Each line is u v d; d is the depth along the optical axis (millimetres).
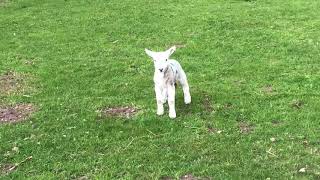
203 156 9375
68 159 9617
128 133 10430
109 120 11070
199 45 16219
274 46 15695
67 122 11086
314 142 9656
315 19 18531
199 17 19500
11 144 10250
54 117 11406
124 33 18094
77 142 10195
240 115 10945
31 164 9508
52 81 13688
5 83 13805
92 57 15695
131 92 12648
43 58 15797
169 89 10820
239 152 9422
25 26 19625
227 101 11664
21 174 9164
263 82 12781
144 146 9906
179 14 20125
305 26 17719
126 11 21047
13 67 15047
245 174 8688
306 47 15438
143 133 10398
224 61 14555
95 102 12117
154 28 18469
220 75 13453
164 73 10617
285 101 11555
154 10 20938
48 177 8992
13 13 21688
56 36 18094
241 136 10031
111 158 9500
